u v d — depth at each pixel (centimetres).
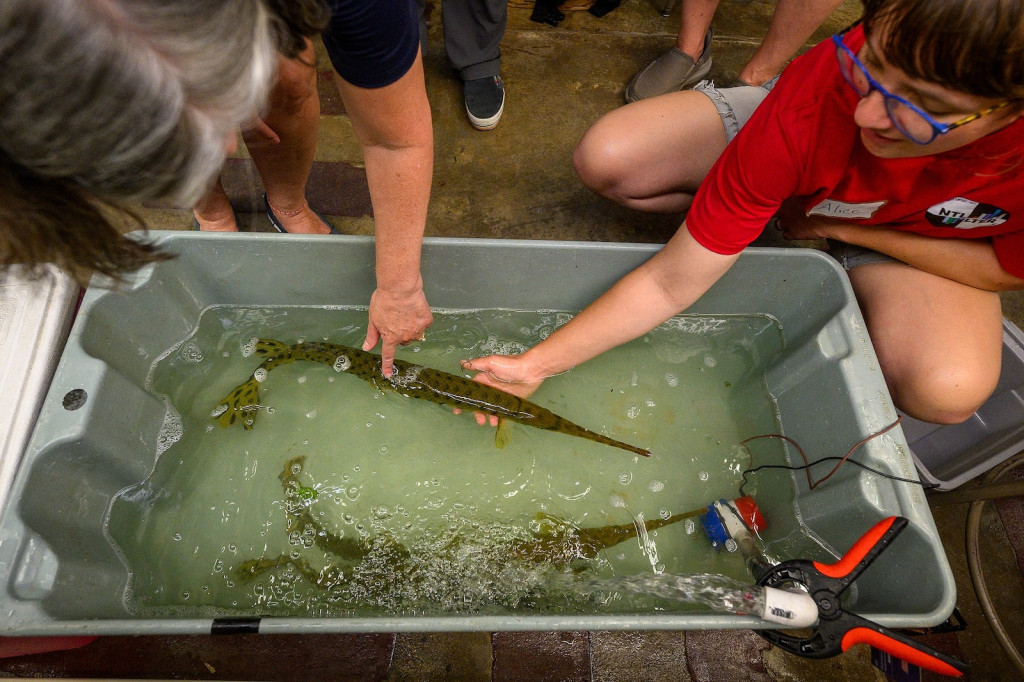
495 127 247
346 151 236
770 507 170
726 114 187
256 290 183
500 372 173
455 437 179
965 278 161
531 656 166
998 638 170
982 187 135
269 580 153
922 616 124
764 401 186
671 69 242
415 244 129
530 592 153
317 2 69
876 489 144
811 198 160
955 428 192
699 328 195
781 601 119
